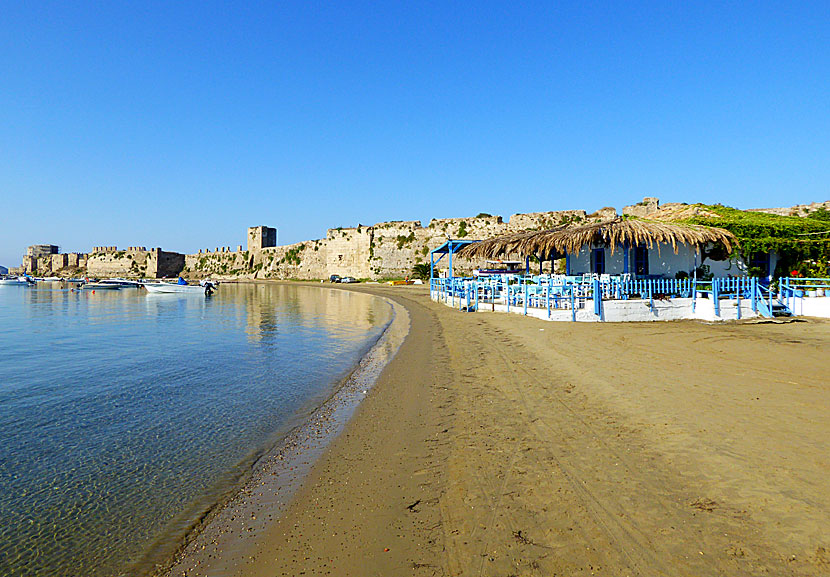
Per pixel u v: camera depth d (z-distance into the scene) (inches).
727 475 188.1
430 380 397.4
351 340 743.7
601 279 765.9
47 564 163.8
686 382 327.0
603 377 354.0
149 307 1631.4
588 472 200.5
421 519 175.5
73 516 196.5
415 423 288.2
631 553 144.6
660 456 210.5
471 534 162.1
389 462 231.9
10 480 232.8
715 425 241.1
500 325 698.2
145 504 205.2
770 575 131.1
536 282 846.5
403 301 1555.1
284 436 286.4
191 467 244.5
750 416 251.6
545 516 169.3
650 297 700.0
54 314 1368.1
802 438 219.0
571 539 154.3
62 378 486.0
